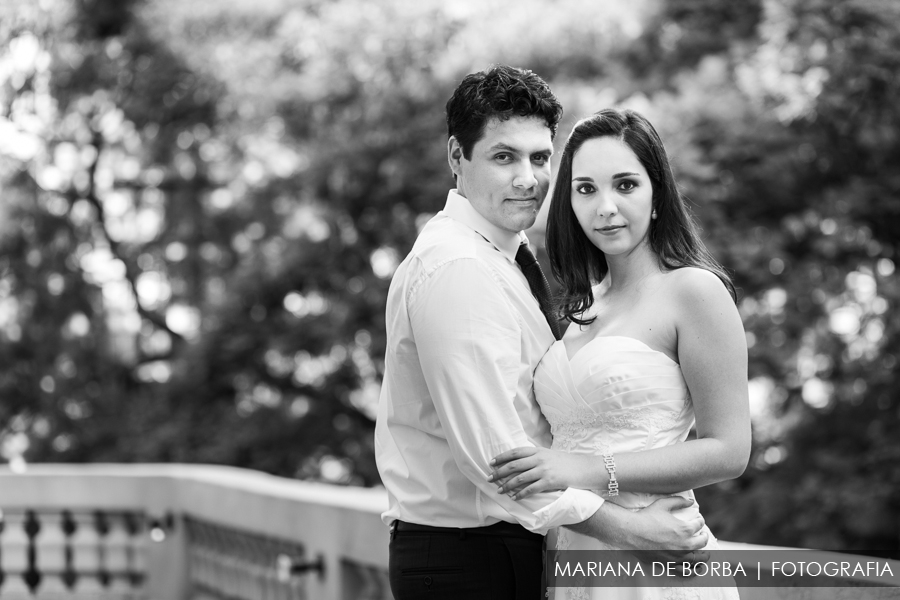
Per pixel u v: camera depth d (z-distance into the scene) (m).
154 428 11.52
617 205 2.29
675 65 9.59
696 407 2.25
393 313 2.38
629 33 9.27
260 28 11.02
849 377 8.84
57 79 11.55
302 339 10.86
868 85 7.84
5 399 11.96
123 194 12.59
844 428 8.85
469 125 2.32
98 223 12.39
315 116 10.25
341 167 9.66
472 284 2.23
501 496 2.21
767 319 8.49
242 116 10.79
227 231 12.12
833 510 8.30
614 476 2.17
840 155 8.62
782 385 9.14
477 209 2.36
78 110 11.93
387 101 9.42
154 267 12.45
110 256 12.54
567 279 2.44
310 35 10.68
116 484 5.24
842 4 7.79
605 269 2.49
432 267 2.27
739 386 2.21
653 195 2.35
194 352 11.27
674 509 2.24
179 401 11.87
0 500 5.25
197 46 10.93
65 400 11.96
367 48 9.64
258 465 11.41
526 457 2.18
